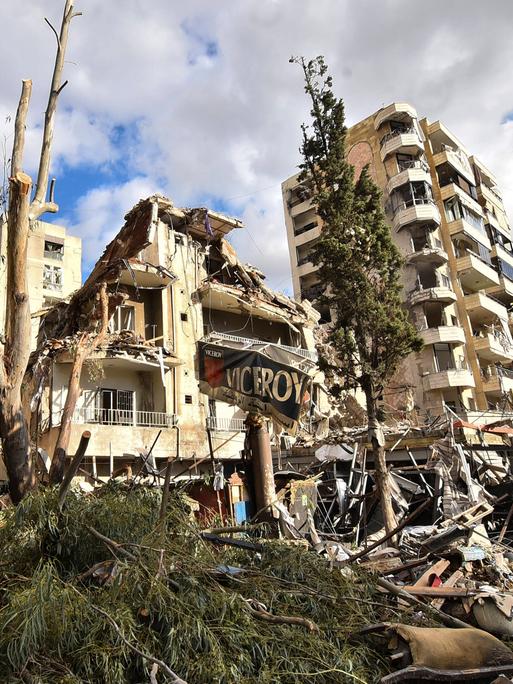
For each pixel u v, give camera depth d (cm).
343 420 2486
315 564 568
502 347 3316
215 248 2302
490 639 439
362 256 1445
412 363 3038
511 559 1001
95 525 489
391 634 447
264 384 972
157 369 1917
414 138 3316
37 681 336
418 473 1630
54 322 1939
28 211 656
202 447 1866
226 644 397
